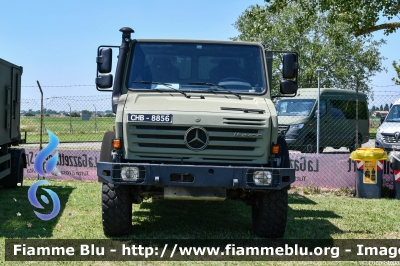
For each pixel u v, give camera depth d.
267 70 7.39
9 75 10.20
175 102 6.77
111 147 6.79
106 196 6.76
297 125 18.84
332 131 19.78
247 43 7.48
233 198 7.32
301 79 36.03
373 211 9.38
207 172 6.32
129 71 7.25
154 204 9.61
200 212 8.95
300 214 9.04
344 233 7.62
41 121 13.02
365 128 21.09
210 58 7.37
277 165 6.63
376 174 10.94
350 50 36.28
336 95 20.00
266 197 6.88
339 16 22.47
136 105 6.68
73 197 10.16
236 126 6.50
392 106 18.31
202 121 6.47
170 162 6.60
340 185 11.57
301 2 23.02
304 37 35.25
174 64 7.32
